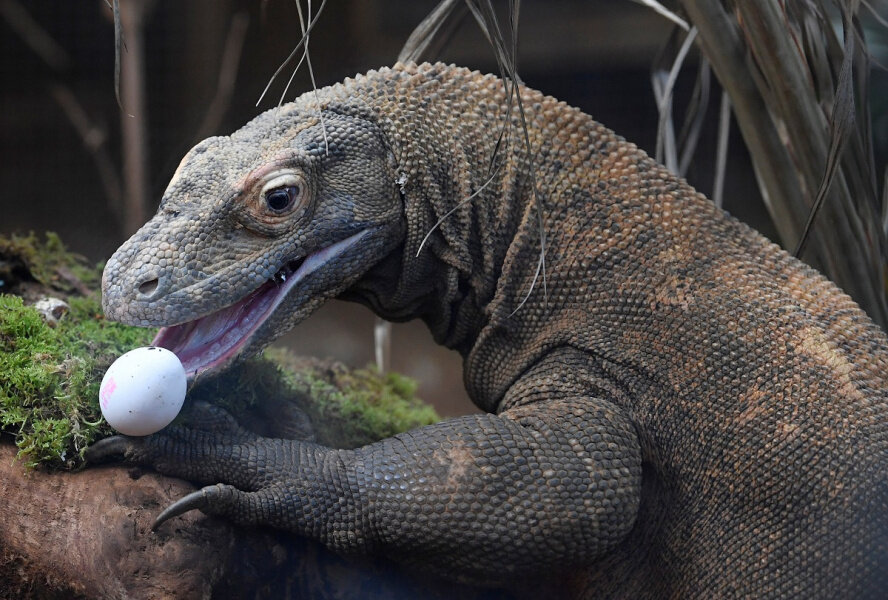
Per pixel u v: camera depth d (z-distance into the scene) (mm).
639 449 8805
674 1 12562
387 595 8617
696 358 8836
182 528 7820
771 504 8484
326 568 8391
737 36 10031
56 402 8391
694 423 8805
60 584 7918
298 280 8734
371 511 8133
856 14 9945
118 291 8141
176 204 8555
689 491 8867
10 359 8680
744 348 8742
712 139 27953
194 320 8578
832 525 8258
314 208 8773
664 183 9508
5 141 29688
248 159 8703
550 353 9398
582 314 9297
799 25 10109
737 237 9344
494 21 8164
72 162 29750
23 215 29312
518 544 8078
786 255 9320
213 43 24188
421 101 9477
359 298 9922
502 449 8266
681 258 9141
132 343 9961
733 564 8602
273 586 8250
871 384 8625
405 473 8188
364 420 12094
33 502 7922
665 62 12867
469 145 9523
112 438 8117
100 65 29906
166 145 24188
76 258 13055
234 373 9414
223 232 8438
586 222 9375
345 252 8922
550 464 8273
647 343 9016
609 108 31156
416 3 25891
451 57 28359
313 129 8977
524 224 9469
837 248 10273
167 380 7750
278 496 8039
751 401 8633
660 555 9055
